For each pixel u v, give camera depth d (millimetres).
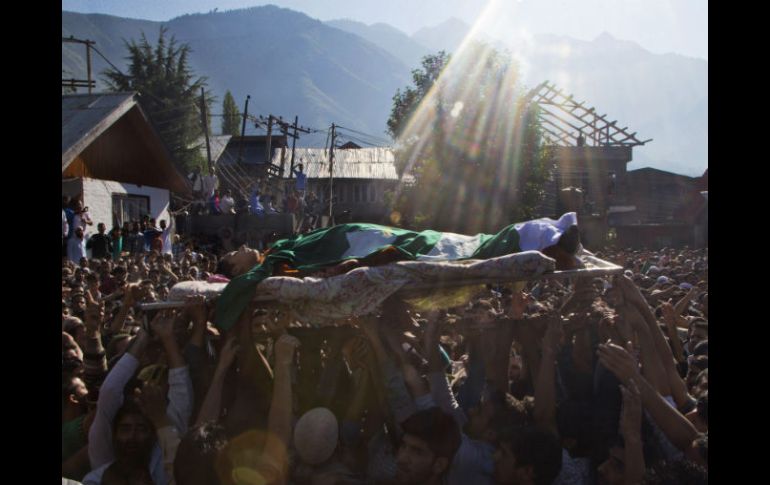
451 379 4758
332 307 3672
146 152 20641
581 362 4344
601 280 5184
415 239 4195
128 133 19812
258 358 3701
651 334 4102
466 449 3545
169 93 37188
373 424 3793
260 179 32125
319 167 44781
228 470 3021
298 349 4039
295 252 4176
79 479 3709
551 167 29859
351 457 3586
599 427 3637
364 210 41719
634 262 18250
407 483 3164
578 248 4547
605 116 41969
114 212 18812
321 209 32469
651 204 42656
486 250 4137
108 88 38969
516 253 3814
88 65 27656
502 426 3605
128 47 38062
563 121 42812
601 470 3379
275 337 3939
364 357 3863
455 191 26438
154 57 38250
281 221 23781
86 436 3936
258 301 3807
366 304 3662
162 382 3742
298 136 35906
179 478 2982
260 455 3232
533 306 4945
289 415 3363
